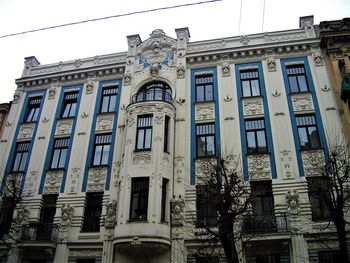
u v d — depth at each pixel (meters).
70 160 20.94
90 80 24.20
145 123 19.92
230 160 18.28
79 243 17.95
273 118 19.67
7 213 18.80
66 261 17.67
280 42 22.06
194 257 16.48
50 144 22.00
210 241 14.98
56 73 24.95
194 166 18.97
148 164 18.19
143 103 20.20
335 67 20.39
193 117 20.78
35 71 26.03
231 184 14.41
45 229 18.50
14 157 22.30
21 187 20.39
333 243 15.55
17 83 25.47
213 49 23.05
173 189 18.33
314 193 16.97
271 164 18.22
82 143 21.42
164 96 20.86
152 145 18.77
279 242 15.73
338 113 18.98
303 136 18.94
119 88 23.38
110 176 19.73
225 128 19.86
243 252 15.93
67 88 24.44
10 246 17.86
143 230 16.27
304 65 21.34
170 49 23.70
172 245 16.81
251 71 21.98
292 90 20.73
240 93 21.05
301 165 17.84
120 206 17.41
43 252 18.09
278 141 18.81
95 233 18.16
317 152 18.02
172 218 17.38
